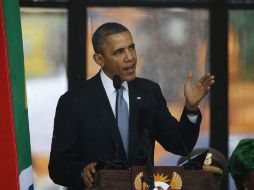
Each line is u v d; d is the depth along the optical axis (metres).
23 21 20.84
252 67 21.31
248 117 21.28
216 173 16.89
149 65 21.19
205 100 21.22
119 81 13.53
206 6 21.31
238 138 21.20
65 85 20.86
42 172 20.55
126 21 21.06
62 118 14.27
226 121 21.20
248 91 21.28
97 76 14.42
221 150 21.17
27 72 20.78
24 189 14.41
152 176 11.93
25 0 20.83
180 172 12.20
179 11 21.27
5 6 14.59
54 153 14.18
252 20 21.28
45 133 20.69
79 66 20.89
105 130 14.05
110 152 14.00
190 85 13.57
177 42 21.31
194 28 21.31
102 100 14.20
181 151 14.15
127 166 13.11
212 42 21.28
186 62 21.31
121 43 13.98
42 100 20.77
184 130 13.78
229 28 21.28
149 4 21.14
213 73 21.25
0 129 14.34
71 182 13.90
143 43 21.17
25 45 20.83
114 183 12.17
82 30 20.91
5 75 14.44
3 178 14.27
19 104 14.52
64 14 20.92
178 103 21.20
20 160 14.40
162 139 14.34
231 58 21.33
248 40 21.34
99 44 14.12
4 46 14.48
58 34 20.92
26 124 14.60
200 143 21.19
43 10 20.89
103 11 20.98
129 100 14.16
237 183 13.69
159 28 21.19
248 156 13.43
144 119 14.07
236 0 21.27
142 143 12.70
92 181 12.85
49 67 20.84
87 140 14.09
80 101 14.22
